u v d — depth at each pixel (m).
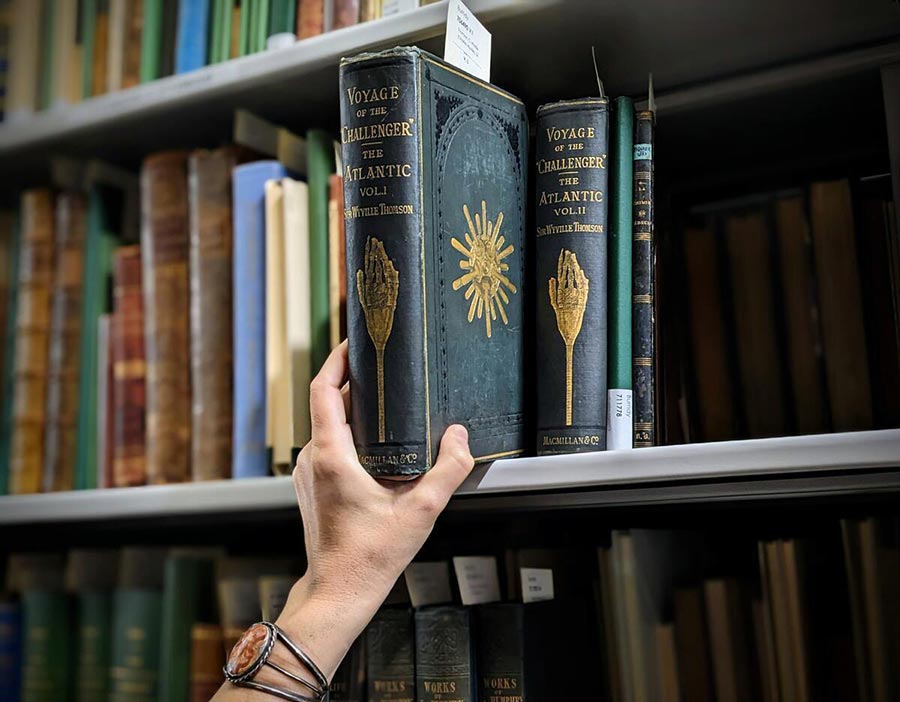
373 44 0.92
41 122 1.18
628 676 0.84
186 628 1.05
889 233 0.89
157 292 1.06
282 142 1.01
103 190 1.18
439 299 0.73
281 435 0.93
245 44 1.04
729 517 1.04
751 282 0.97
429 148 0.73
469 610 0.82
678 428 0.96
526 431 0.84
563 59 0.96
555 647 0.85
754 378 0.96
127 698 1.07
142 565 1.17
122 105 1.11
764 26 0.89
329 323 0.91
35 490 1.15
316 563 0.73
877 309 0.89
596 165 0.81
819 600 0.86
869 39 0.92
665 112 0.99
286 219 0.95
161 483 1.02
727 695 0.85
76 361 1.15
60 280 1.17
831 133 1.04
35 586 1.24
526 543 1.10
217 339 1.01
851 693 0.84
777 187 1.10
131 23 1.14
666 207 1.02
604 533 1.07
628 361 0.80
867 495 0.92
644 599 0.86
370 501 0.72
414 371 0.71
